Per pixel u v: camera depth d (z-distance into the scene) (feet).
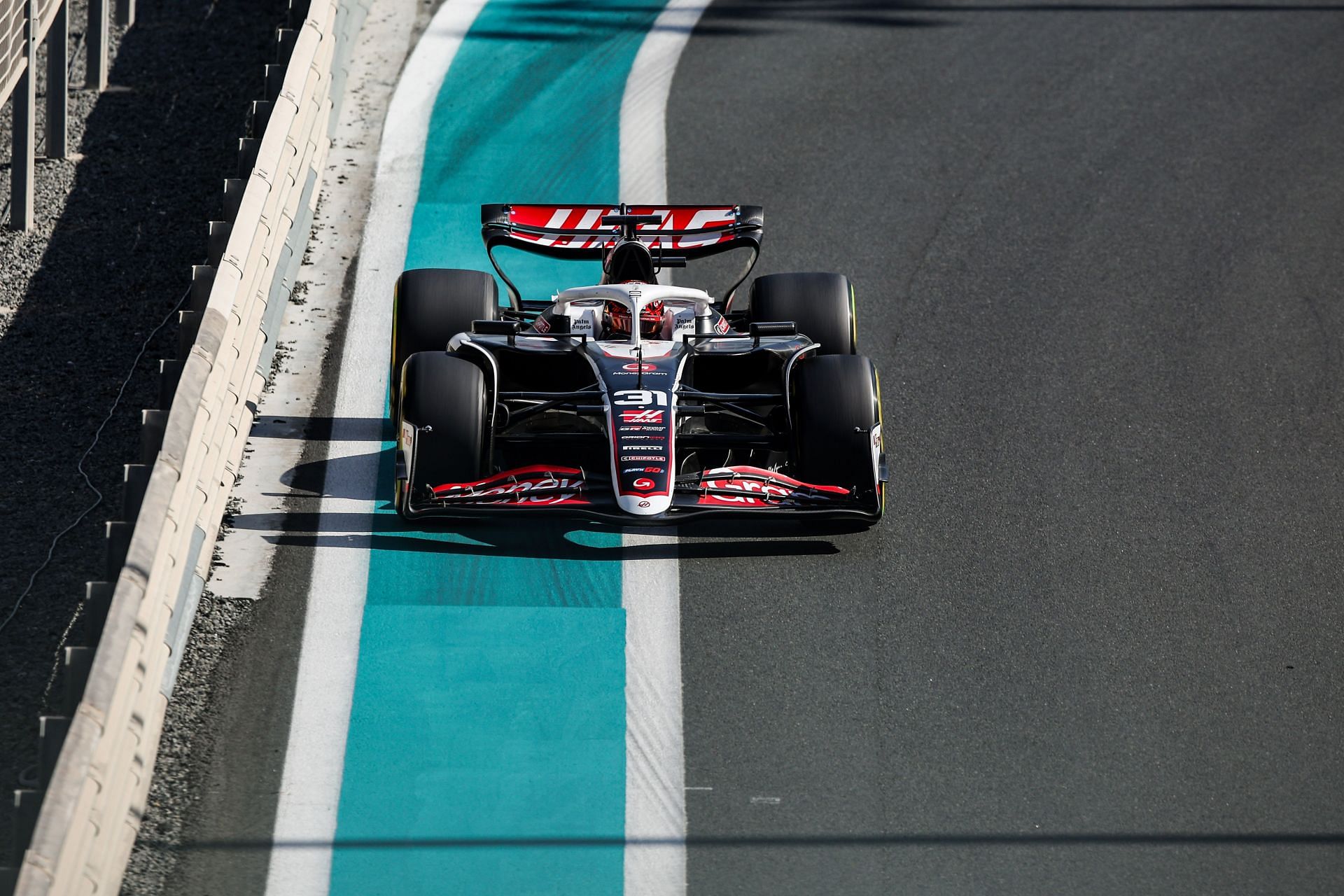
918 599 95.96
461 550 98.12
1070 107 172.65
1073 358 126.11
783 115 167.22
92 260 132.98
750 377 107.76
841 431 94.58
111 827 69.15
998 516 104.99
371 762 80.74
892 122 167.12
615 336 102.12
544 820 77.97
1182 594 98.02
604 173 153.58
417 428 92.17
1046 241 145.38
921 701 87.51
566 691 86.63
